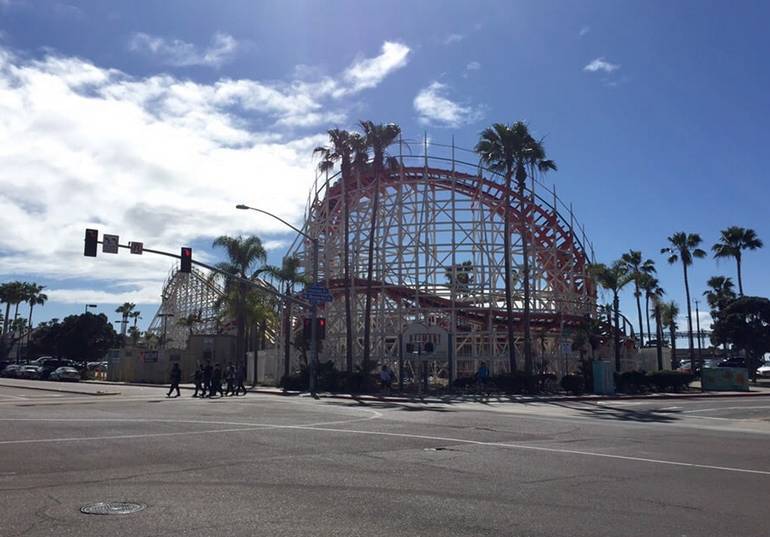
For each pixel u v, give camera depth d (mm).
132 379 67500
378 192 52219
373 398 36969
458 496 9742
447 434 18125
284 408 27453
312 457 13477
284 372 50812
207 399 34094
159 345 103125
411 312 50625
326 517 8297
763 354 81438
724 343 82250
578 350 48781
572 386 42562
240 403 30531
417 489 10227
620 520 8398
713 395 43500
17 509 8547
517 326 51188
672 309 86188
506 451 14789
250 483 10516
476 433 18547
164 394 39594
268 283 55750
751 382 74500
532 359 49469
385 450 14680
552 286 55875
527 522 8219
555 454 14469
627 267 56875
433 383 50281
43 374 72438
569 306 53125
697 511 8969
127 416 22469
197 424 19969
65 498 9242
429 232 52844
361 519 8227
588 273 55062
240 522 7965
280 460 13008
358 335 55156
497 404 33344
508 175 45781
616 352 50375
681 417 27016
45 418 21234
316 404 30672
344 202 49781
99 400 31500
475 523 8125
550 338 54281
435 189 54438
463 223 52031
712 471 12430
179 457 13242
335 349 54219
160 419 21469
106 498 9266
